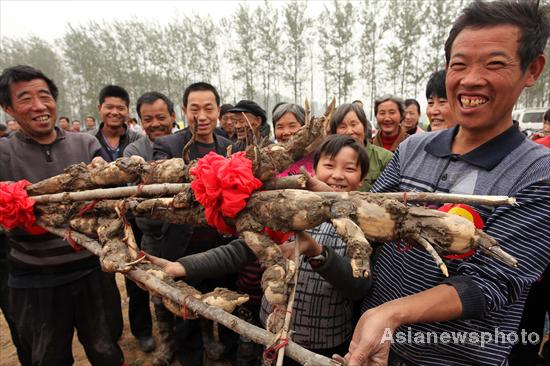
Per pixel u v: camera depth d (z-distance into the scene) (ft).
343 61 62.08
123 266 4.35
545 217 3.43
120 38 79.71
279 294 3.25
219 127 15.84
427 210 3.14
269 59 66.39
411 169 4.77
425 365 4.19
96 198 5.30
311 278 5.65
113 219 5.26
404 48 59.11
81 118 89.35
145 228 8.87
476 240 2.97
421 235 3.10
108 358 7.38
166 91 78.84
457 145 4.47
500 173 3.86
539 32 3.60
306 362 2.84
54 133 7.14
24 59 83.25
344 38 60.29
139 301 10.03
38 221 6.06
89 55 80.43
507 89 3.69
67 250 6.78
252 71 67.67
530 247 3.43
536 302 7.51
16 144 6.81
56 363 6.93
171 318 9.59
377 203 3.21
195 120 4.67
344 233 3.08
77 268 6.94
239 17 65.21
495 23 3.63
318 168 6.24
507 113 3.96
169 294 3.92
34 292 6.82
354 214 3.20
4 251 8.50
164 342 9.55
